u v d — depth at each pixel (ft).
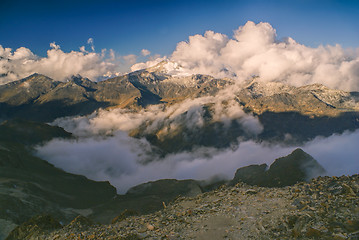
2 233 250.16
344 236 43.57
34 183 499.51
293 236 49.32
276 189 79.61
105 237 69.00
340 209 53.16
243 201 73.92
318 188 68.08
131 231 68.08
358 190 59.62
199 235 58.18
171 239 58.34
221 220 63.77
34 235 104.37
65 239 80.94
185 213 73.10
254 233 54.39
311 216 53.16
